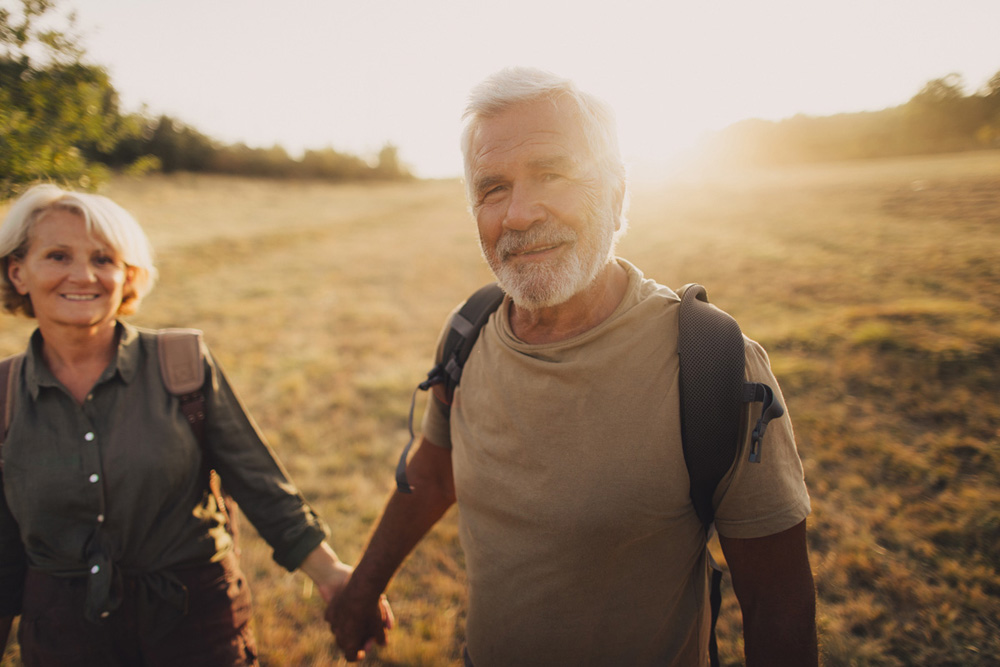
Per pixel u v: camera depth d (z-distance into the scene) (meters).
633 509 0.98
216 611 1.41
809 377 4.52
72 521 1.27
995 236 9.16
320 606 2.49
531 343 1.17
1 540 1.31
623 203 1.14
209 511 1.46
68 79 2.19
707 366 0.96
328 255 14.27
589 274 1.05
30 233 1.26
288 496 1.58
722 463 0.95
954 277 7.06
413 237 18.27
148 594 1.33
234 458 1.50
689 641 1.10
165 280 10.03
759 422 0.91
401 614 2.43
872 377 4.37
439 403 1.44
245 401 5.03
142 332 1.43
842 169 32.12
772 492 0.96
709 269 9.55
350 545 2.92
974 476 3.11
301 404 4.95
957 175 17.86
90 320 1.29
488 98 1.04
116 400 1.32
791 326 5.85
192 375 1.41
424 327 7.75
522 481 1.07
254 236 15.61
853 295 6.94
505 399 1.11
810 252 9.84
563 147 1.01
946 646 2.09
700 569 1.12
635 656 1.05
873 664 2.04
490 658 1.16
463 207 30.47
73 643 1.27
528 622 1.08
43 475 1.25
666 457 0.98
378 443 4.13
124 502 1.28
